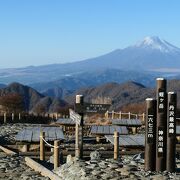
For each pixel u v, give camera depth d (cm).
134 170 1417
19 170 1633
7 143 2625
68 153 2052
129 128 3288
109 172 1375
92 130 2767
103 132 2711
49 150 2178
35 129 2605
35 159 1880
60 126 3341
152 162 1427
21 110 5253
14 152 2045
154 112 1434
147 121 1434
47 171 1507
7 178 1498
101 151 2144
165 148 1430
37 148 2214
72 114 1691
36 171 1605
